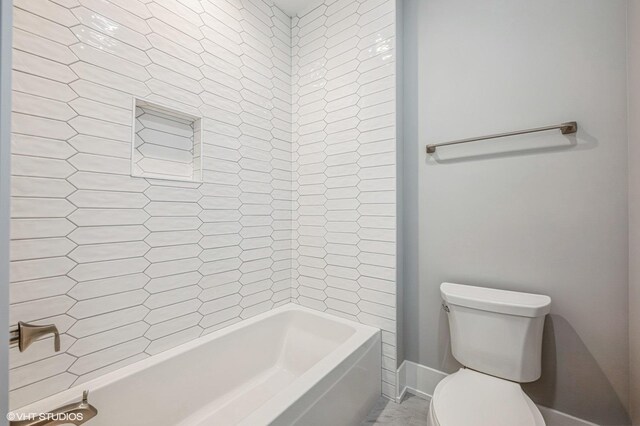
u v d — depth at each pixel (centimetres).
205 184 143
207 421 129
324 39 179
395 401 152
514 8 133
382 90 156
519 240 132
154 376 117
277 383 158
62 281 98
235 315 159
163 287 127
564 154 122
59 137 97
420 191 160
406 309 165
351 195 168
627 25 109
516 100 132
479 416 93
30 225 91
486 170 140
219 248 151
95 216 106
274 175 183
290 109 195
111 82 110
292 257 195
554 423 124
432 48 156
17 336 64
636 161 103
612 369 113
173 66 130
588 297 117
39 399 93
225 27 153
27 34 91
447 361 152
